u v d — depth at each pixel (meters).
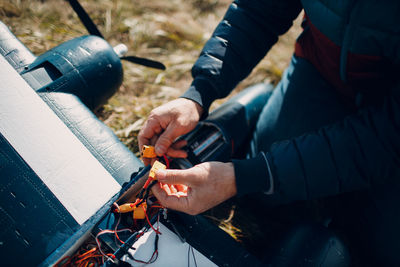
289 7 1.33
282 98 1.59
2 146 1.01
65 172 1.03
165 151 1.11
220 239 1.03
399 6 0.96
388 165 1.02
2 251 0.90
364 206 1.36
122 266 0.92
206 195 1.02
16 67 1.17
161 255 0.96
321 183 1.07
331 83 1.49
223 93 1.31
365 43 1.11
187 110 1.17
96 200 1.01
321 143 1.06
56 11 2.23
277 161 1.07
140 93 2.04
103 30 2.27
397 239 1.27
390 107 1.00
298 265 1.08
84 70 1.26
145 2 2.54
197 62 1.30
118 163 1.11
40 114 1.10
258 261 1.01
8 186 0.97
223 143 1.26
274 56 2.50
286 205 1.72
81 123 1.14
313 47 1.50
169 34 2.39
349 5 1.07
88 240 1.01
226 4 2.78
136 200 1.00
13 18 2.09
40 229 0.94
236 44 1.28
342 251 1.14
